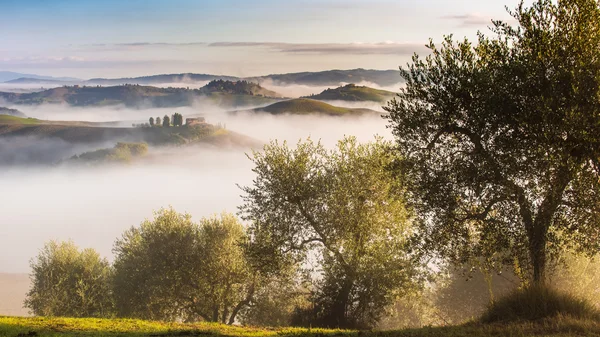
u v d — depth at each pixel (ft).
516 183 54.85
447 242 61.46
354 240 92.27
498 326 44.62
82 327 49.11
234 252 130.62
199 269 132.36
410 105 62.44
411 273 89.92
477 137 56.29
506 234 56.13
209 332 48.78
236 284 133.39
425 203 62.28
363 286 91.76
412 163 61.82
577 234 54.13
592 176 49.60
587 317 45.14
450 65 59.00
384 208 91.81
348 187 92.43
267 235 95.91
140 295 139.74
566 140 50.29
